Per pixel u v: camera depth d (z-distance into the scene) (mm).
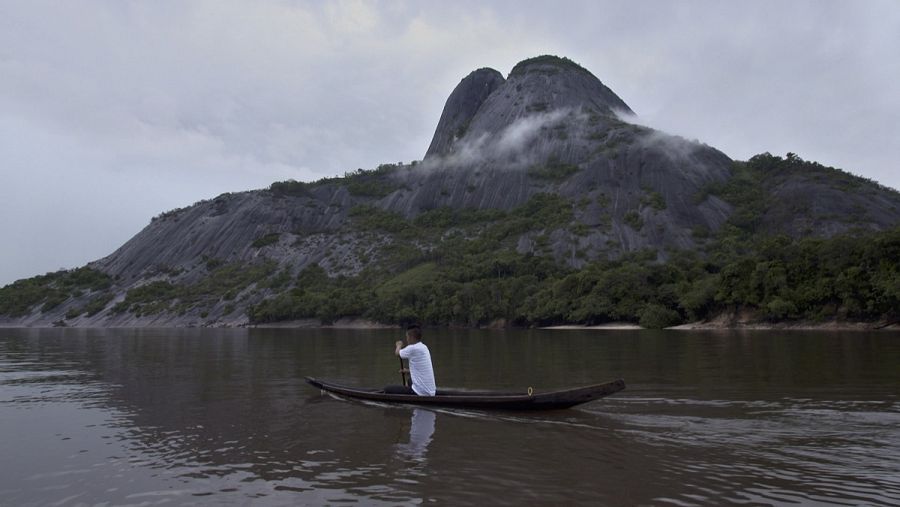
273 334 79500
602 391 13039
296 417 13258
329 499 7602
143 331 99312
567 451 9938
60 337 67500
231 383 19828
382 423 12484
